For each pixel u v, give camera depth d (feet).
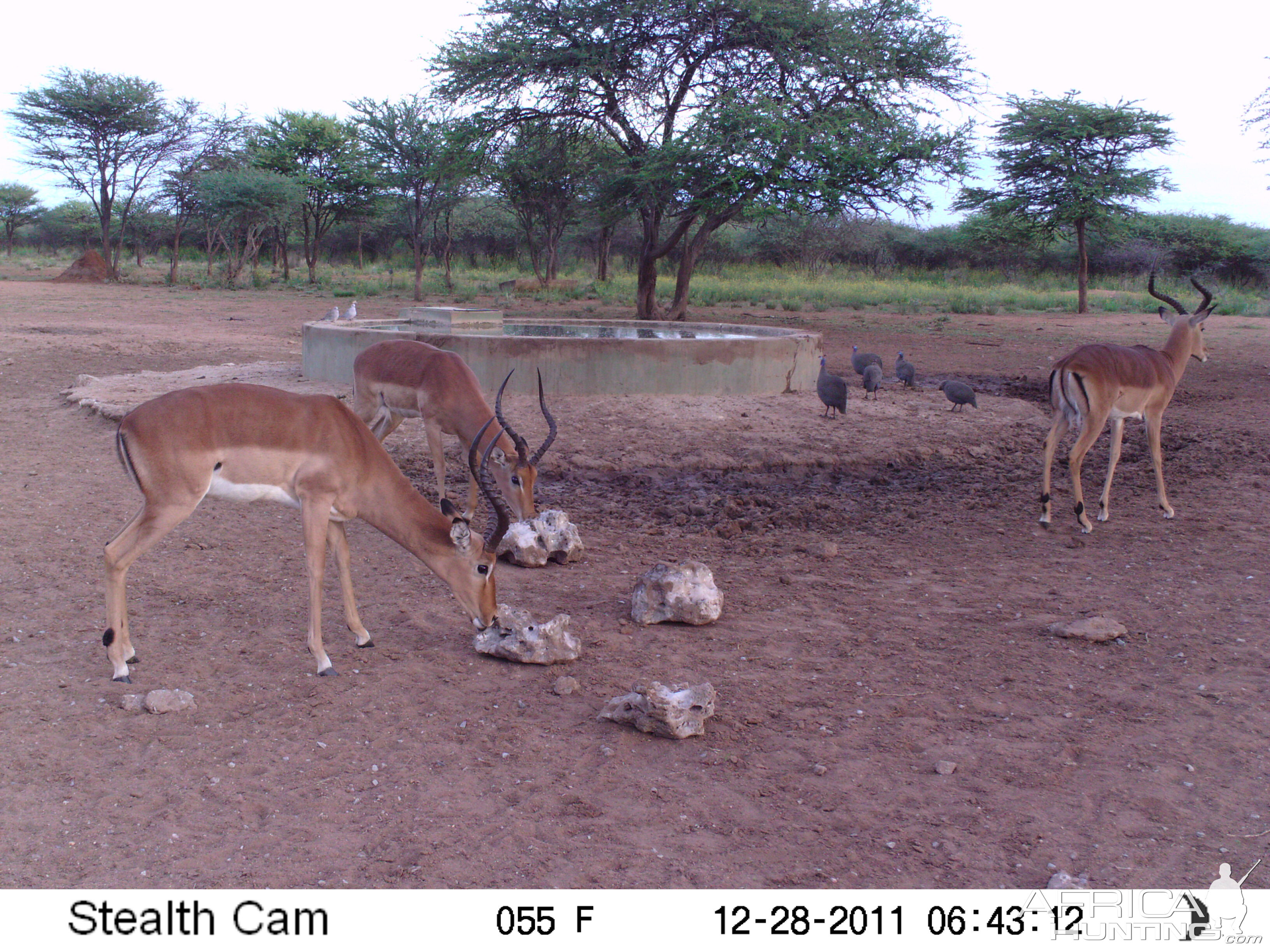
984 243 165.99
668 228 147.33
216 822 12.41
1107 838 12.37
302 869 11.46
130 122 143.84
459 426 25.59
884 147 75.92
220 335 71.61
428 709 15.81
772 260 187.01
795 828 12.62
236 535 24.59
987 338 82.53
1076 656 18.19
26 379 48.47
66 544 23.26
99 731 14.58
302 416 16.17
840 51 77.61
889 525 27.73
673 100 85.20
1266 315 112.78
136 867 11.39
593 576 22.80
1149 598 21.34
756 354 43.93
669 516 28.48
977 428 41.42
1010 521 28.19
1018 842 12.31
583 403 40.60
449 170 89.35
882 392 49.26
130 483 29.04
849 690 16.76
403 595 21.06
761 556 24.67
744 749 14.71
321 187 143.74
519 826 12.52
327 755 14.21
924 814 12.97
